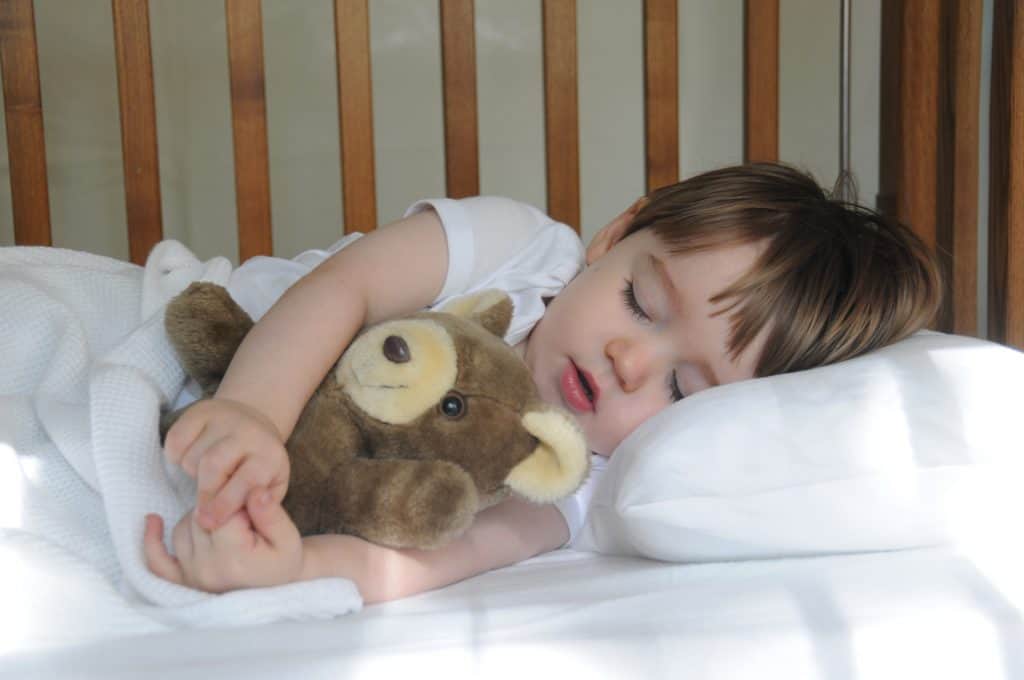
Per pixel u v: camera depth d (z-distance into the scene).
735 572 0.84
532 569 0.93
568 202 1.62
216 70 3.09
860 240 1.12
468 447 0.77
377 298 0.99
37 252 1.17
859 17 2.22
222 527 0.70
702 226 1.06
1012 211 1.50
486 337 0.81
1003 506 0.83
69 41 2.98
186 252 1.12
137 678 0.61
